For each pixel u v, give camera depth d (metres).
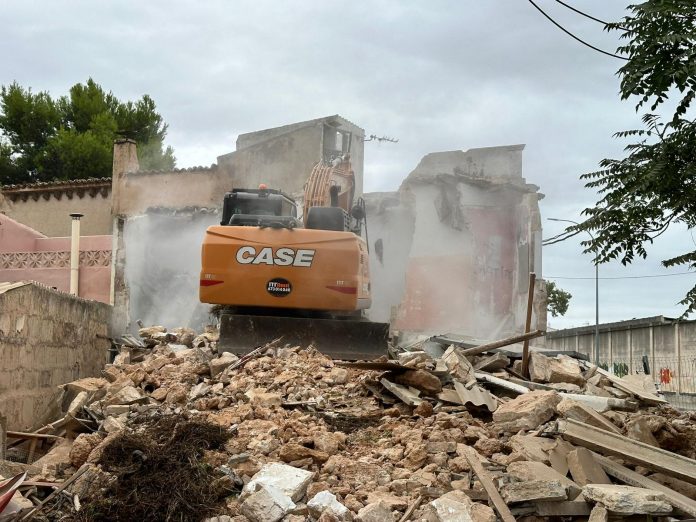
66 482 7.29
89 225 26.73
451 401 9.59
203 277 12.39
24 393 10.44
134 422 8.80
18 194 27.55
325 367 11.08
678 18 8.62
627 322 37.25
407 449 7.75
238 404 9.76
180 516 6.63
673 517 6.36
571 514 6.45
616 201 9.07
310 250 12.41
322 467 7.57
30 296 10.77
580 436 7.55
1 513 6.39
